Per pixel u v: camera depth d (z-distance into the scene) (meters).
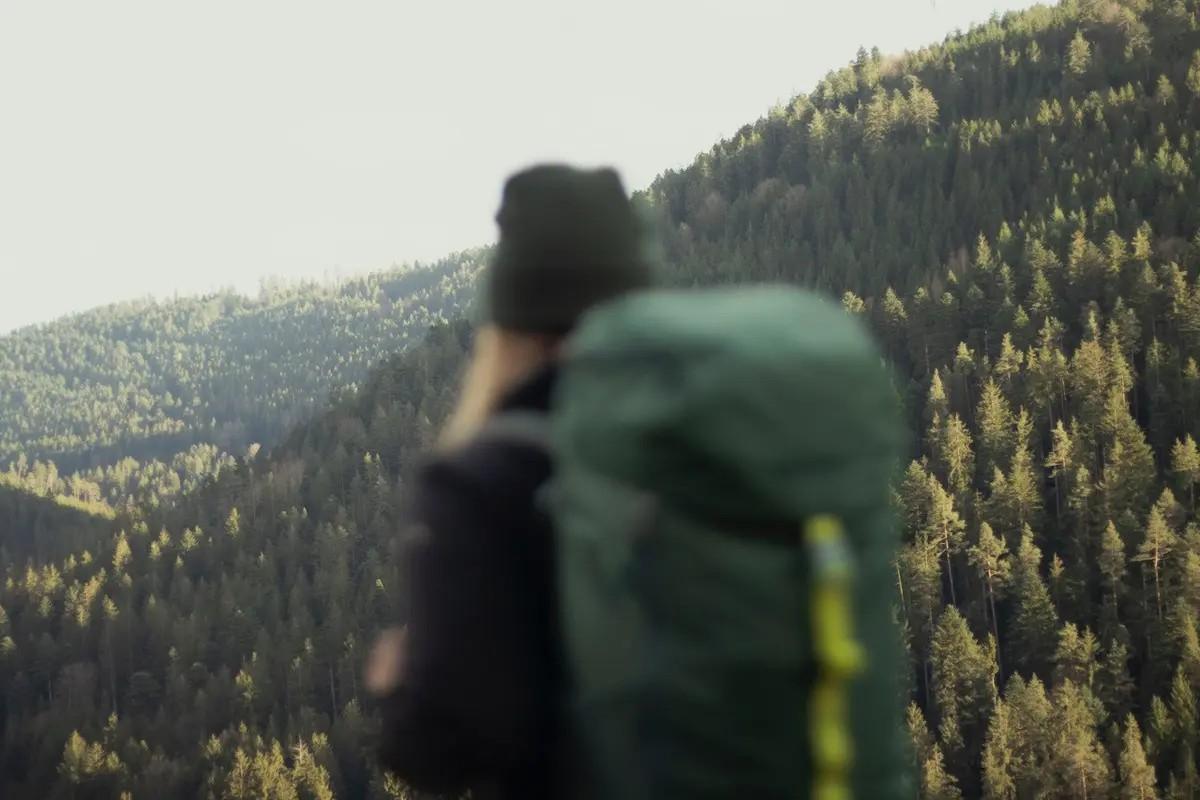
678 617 1.79
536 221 2.25
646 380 1.88
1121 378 91.81
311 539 126.19
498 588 2.04
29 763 99.38
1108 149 149.62
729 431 1.77
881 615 1.98
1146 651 71.69
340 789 84.19
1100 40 188.12
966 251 136.50
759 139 197.62
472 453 2.12
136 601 120.19
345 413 150.50
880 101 186.25
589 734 1.92
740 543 1.79
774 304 1.98
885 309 115.31
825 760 1.78
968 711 68.31
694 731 1.78
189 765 90.19
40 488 196.50
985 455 89.81
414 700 2.02
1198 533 72.00
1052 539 83.62
